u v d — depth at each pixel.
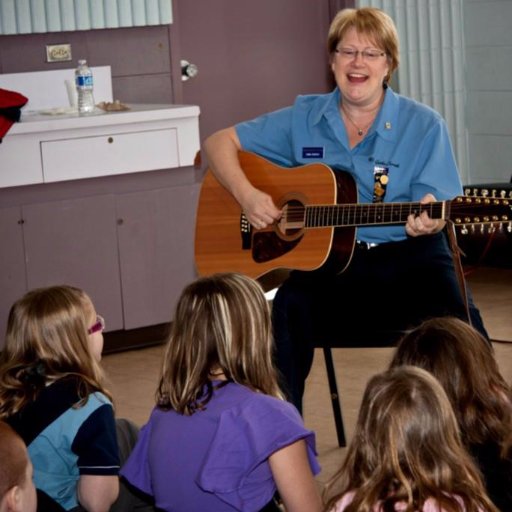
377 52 4.64
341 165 4.79
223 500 3.06
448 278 4.56
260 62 8.73
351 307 4.68
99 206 6.93
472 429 3.00
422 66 8.77
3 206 6.71
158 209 7.10
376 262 4.67
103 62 7.77
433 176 4.61
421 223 4.37
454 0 8.70
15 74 7.41
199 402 3.12
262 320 3.21
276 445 3.06
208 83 8.52
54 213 6.82
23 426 3.40
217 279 3.23
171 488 3.13
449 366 3.00
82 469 3.38
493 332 7.09
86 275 6.96
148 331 7.32
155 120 7.00
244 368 3.16
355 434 2.60
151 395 6.26
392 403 2.52
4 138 6.63
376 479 2.50
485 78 8.77
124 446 3.89
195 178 7.50
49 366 3.46
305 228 4.73
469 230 4.35
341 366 6.57
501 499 3.01
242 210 5.01
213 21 8.48
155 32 7.96
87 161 6.86
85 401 3.41
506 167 8.80
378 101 4.73
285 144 5.00
